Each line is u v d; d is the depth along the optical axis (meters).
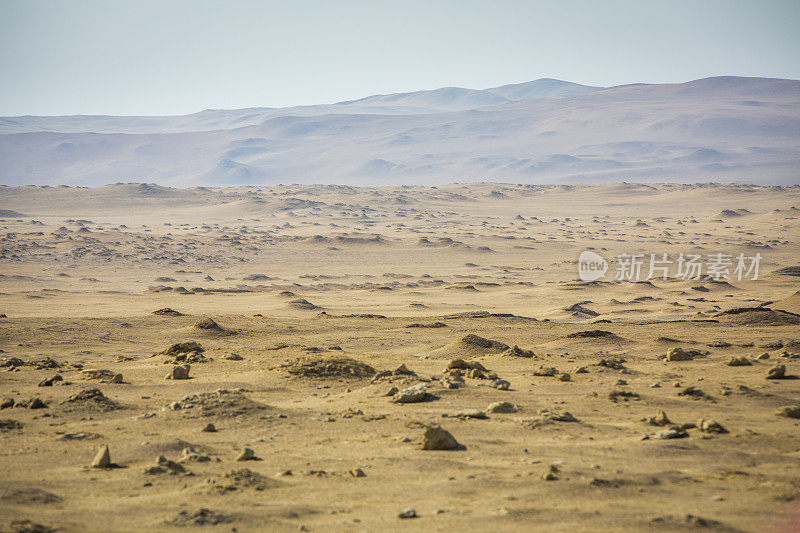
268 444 60.38
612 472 48.19
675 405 81.50
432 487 44.44
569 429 65.50
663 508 38.88
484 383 96.56
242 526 36.25
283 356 140.75
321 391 94.62
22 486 44.41
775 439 61.22
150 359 146.38
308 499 42.03
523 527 35.47
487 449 57.00
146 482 46.34
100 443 61.44
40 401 81.69
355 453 56.03
